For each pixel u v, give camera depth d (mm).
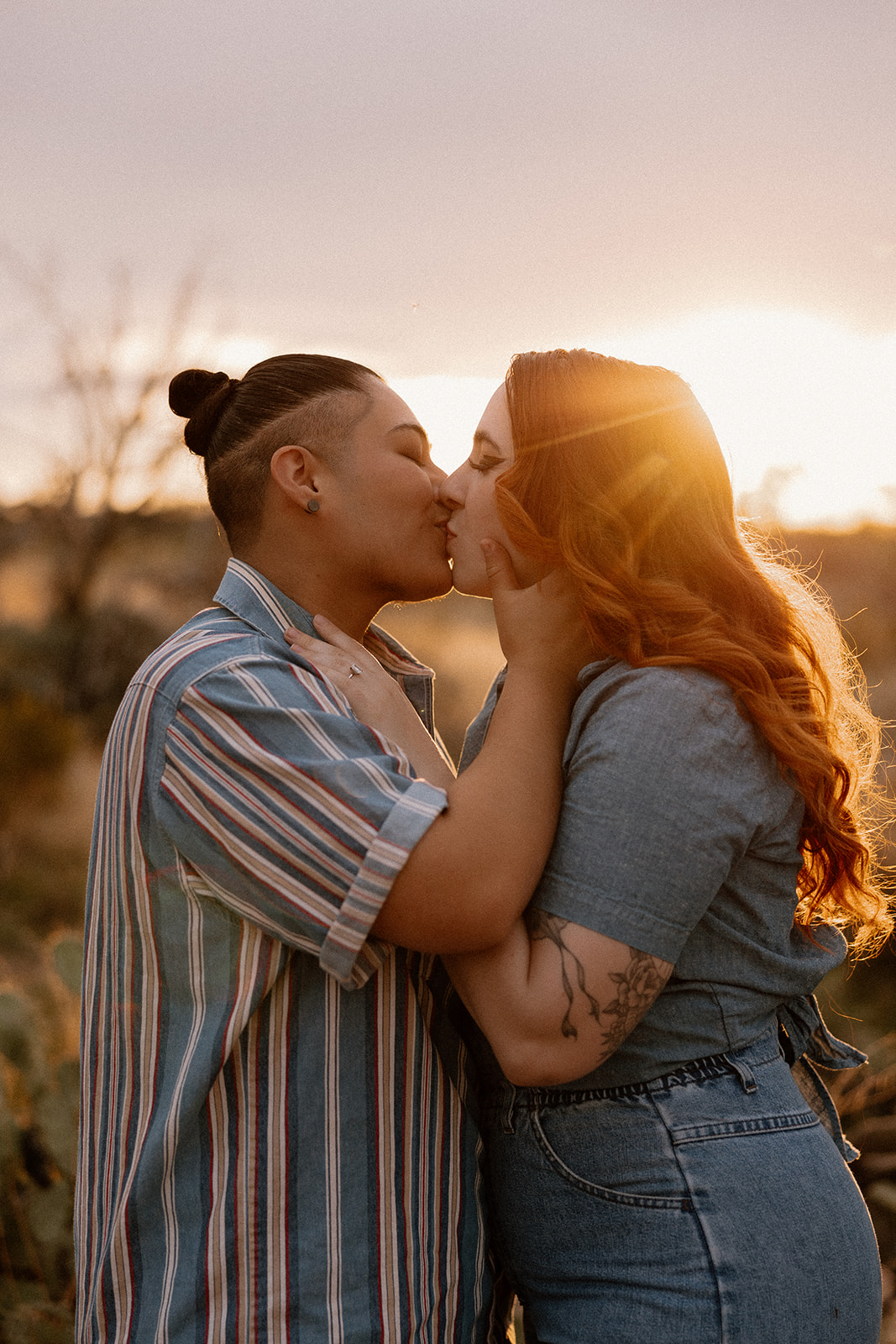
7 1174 2520
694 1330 1193
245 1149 1223
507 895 1176
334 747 1229
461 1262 1307
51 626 9258
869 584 7691
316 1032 1245
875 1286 1300
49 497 10203
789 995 1372
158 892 1282
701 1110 1266
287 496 1489
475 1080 1434
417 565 1531
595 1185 1269
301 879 1180
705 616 1331
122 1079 1315
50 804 6395
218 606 1469
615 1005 1186
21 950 4750
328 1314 1202
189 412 1656
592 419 1374
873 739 1651
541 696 1329
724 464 1479
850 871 1438
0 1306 2346
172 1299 1199
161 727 1267
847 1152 1506
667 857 1201
